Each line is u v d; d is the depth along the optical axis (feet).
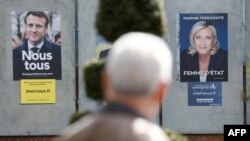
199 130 71.36
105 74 17.06
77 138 16.28
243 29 71.15
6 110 71.05
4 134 71.00
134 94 16.29
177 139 31.48
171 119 71.05
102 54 70.18
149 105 16.49
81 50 70.54
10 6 70.49
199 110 71.31
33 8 70.64
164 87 16.70
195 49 71.10
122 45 16.31
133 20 30.68
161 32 31.09
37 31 70.59
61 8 70.59
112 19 30.94
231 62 71.26
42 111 71.10
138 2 31.01
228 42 71.20
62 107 71.05
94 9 70.54
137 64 16.08
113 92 16.42
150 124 16.38
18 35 70.69
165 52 16.52
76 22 70.59
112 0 30.99
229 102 71.41
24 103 71.00
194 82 71.20
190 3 70.85
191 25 70.85
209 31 71.00
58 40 70.79
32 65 71.10
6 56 70.85
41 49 70.95
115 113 16.38
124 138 15.85
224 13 71.00
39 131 71.20
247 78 70.59
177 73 71.00
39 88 71.15
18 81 71.15
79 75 70.85
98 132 16.10
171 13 70.79
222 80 71.26
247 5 71.20
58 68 71.00
